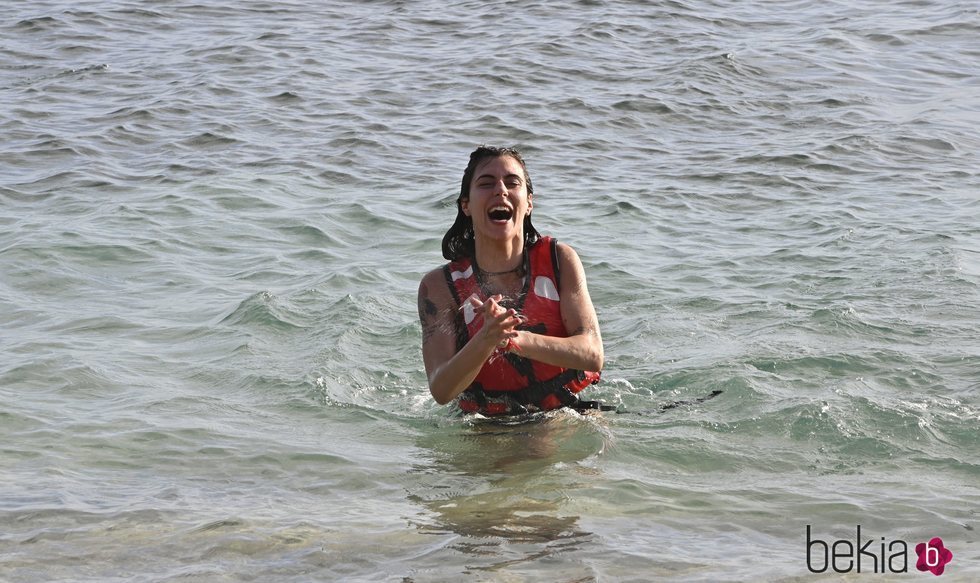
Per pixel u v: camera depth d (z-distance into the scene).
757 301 13.39
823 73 31.64
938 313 12.68
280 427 9.28
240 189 19.58
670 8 39.22
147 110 26.16
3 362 10.91
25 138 23.59
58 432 8.98
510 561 6.52
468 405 9.52
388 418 9.56
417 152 23.17
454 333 9.32
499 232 9.28
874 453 8.62
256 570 6.43
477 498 7.62
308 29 35.84
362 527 7.08
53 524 7.11
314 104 27.23
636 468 8.28
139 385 10.34
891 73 31.91
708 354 11.27
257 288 14.06
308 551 6.68
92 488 7.81
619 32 35.62
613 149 24.02
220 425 9.27
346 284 14.09
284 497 7.68
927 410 9.51
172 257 15.52
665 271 15.06
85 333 12.12
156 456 8.50
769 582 6.22
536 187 20.53
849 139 24.92
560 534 6.96
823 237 16.92
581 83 29.78
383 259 15.61
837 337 11.80
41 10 37.66
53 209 18.17
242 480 8.03
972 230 17.16
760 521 7.24
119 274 14.69
